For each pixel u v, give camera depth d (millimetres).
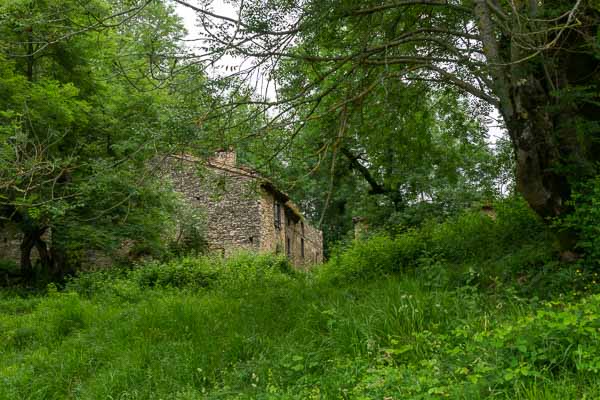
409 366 5891
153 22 9047
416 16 11391
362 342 7098
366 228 22734
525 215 12305
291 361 7297
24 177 8703
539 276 8734
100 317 11875
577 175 8727
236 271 20125
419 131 13992
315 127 10820
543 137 8836
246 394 6621
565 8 8336
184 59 8633
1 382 8547
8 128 9227
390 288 9047
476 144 15531
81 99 19312
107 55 10266
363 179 21781
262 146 9727
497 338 5438
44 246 24453
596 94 8492
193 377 7762
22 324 12359
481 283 9492
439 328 7090
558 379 4832
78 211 21266
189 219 26891
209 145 9234
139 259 26125
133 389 7766
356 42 10391
